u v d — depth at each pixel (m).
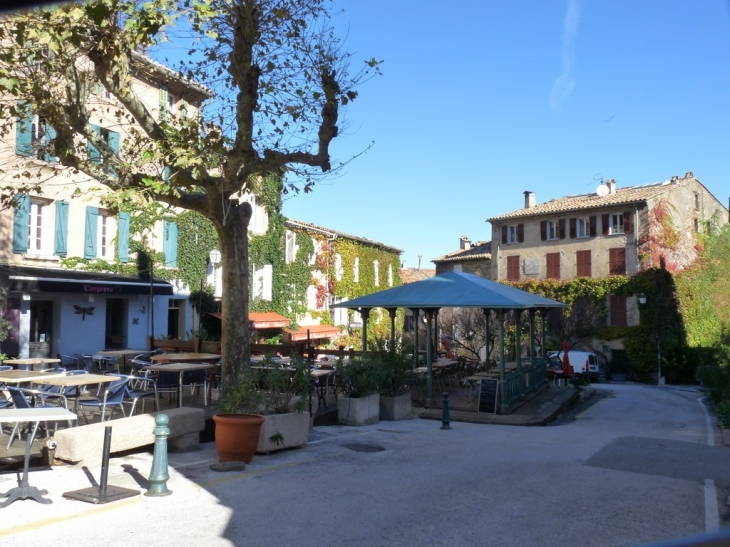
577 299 43.12
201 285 26.28
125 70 10.34
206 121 12.00
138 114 10.90
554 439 11.45
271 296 31.52
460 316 40.22
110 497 6.14
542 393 20.06
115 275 21.77
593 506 6.44
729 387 18.47
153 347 17.02
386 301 16.73
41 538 5.06
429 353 16.47
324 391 13.02
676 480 7.79
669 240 42.06
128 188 10.21
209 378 12.64
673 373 40.12
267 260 31.05
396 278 46.59
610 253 42.41
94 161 12.83
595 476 7.89
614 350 41.78
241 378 8.95
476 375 17.53
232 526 5.54
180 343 16.72
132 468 7.57
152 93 21.38
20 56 9.87
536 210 46.31
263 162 11.45
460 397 17.48
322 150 12.07
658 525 5.83
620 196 43.59
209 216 11.57
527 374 19.08
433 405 16.27
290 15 11.32
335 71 12.00
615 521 5.93
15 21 9.01
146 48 11.00
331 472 7.73
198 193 11.84
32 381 8.93
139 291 21.64
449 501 6.50
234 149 11.10
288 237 34.03
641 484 7.50
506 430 13.02
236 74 11.13
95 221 21.55
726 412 15.38
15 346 18.88
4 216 18.62
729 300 45.75
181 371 10.77
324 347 36.56
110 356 15.85
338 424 12.33
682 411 19.81
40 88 10.27
